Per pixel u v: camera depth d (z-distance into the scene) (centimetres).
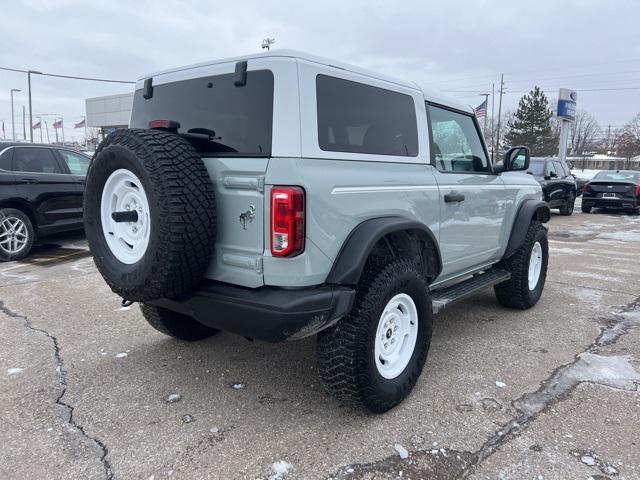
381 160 315
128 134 268
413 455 263
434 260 357
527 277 504
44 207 777
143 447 269
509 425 292
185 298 280
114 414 303
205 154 285
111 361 381
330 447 270
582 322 484
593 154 8519
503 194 465
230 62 284
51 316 486
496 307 534
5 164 736
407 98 350
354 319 278
